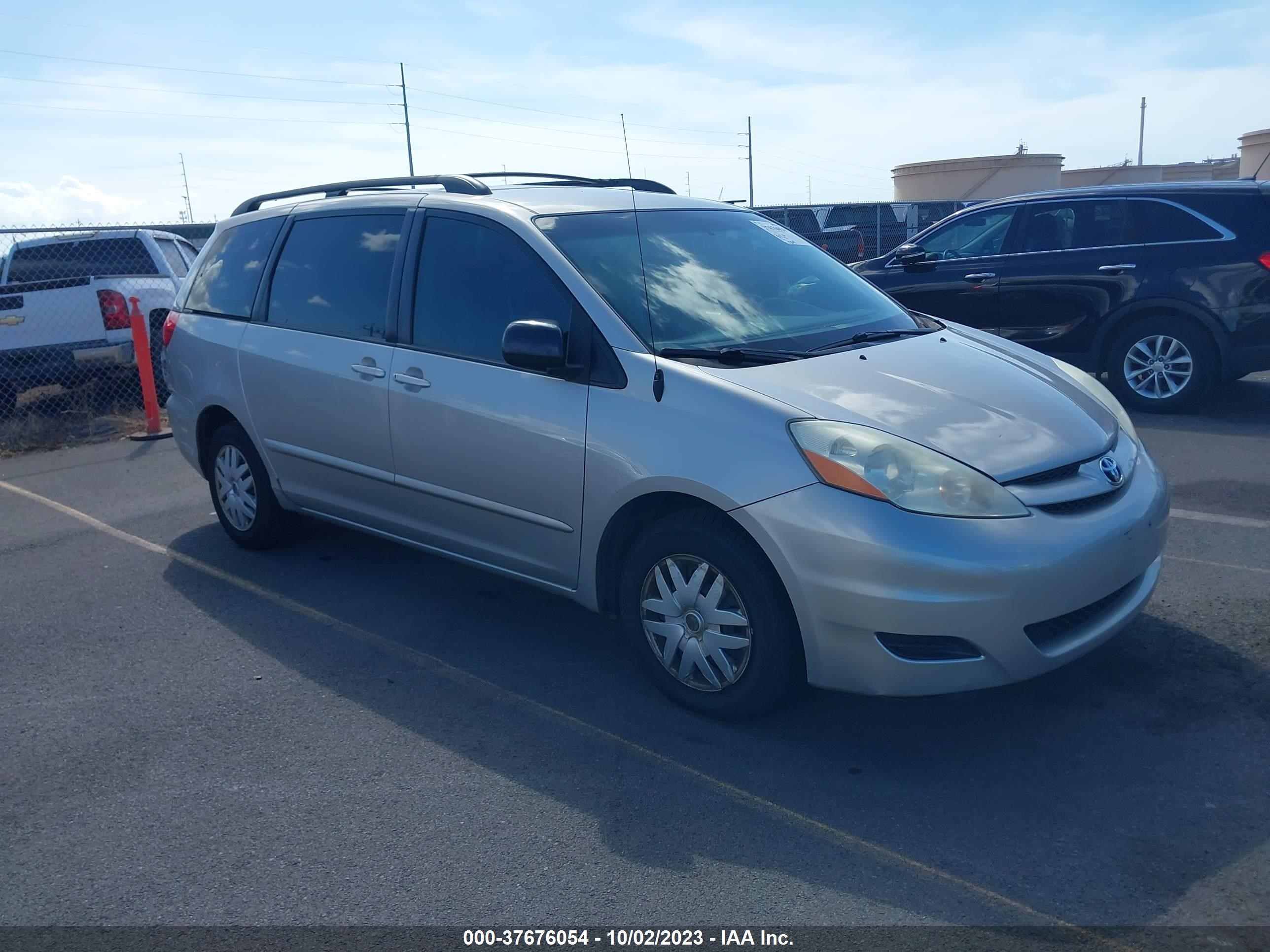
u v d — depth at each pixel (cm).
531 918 280
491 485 425
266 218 557
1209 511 587
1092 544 339
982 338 473
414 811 333
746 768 349
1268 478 641
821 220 1923
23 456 903
